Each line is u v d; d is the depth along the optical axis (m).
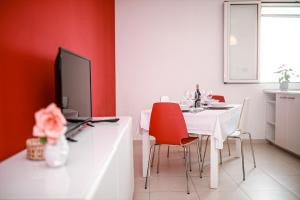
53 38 1.79
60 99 1.32
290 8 5.06
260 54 4.96
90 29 2.96
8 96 1.20
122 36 5.11
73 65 1.60
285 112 4.20
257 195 2.59
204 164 3.68
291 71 5.14
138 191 2.73
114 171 1.27
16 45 1.27
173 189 2.78
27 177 0.93
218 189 2.75
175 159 3.97
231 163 3.69
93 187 0.82
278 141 4.48
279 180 2.99
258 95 5.05
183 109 3.06
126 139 2.01
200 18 5.05
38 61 1.53
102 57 3.71
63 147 1.04
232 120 3.24
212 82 5.09
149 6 5.08
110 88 4.46
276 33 5.17
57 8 1.87
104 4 3.92
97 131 1.80
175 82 5.12
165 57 5.11
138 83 5.14
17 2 1.28
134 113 5.17
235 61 5.00
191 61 5.09
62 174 0.94
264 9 5.09
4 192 0.80
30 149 1.15
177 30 5.08
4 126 1.17
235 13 4.94
